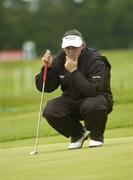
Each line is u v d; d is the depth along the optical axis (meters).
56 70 20.50
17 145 24.53
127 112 31.64
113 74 88.50
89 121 19.92
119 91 46.38
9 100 62.59
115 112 31.53
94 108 19.78
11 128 30.73
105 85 20.25
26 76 95.88
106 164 16.06
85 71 20.08
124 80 74.31
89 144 20.05
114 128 28.14
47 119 20.64
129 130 27.11
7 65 120.38
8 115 37.00
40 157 18.48
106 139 22.86
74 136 20.73
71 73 19.78
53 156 18.39
